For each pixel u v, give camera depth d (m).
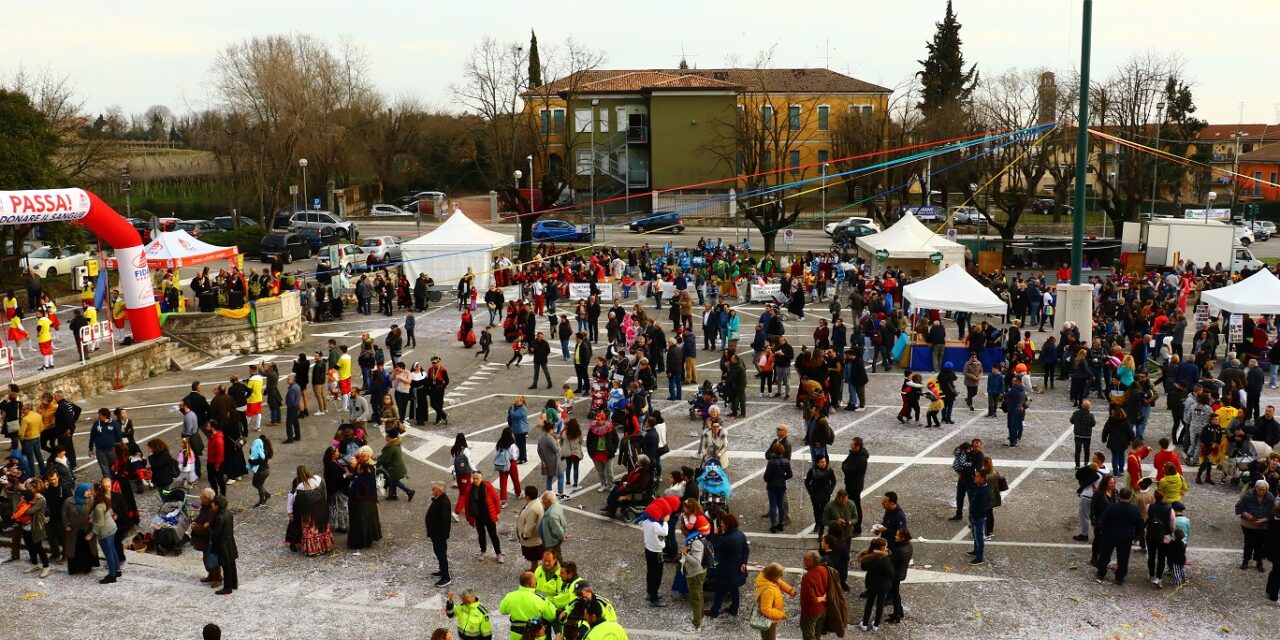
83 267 44.09
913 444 23.39
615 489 19.19
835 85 79.38
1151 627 14.54
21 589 15.98
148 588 16.03
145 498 20.42
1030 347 28.94
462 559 17.25
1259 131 100.31
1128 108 62.47
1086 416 20.84
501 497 19.86
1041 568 16.66
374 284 43.62
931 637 14.25
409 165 94.81
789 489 20.78
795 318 39.62
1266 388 28.11
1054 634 14.33
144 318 31.92
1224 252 51.38
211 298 36.84
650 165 80.50
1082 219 29.81
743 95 67.50
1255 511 16.22
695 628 14.47
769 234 56.94
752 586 16.00
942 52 82.75
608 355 28.53
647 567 15.23
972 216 71.44
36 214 27.72
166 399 28.64
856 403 26.70
